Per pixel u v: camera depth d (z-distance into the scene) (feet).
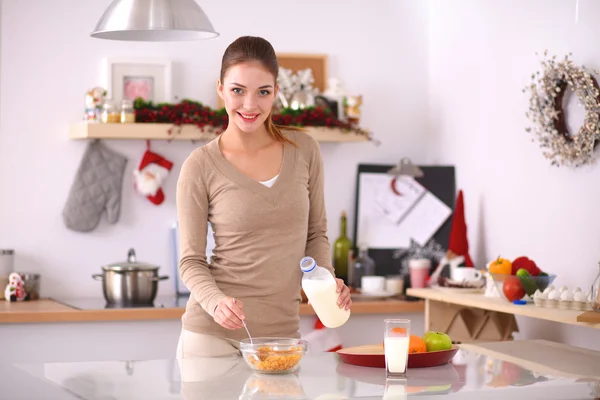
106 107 12.97
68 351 11.76
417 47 14.98
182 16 8.69
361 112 14.76
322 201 7.75
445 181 14.21
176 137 13.00
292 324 7.34
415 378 5.66
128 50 13.82
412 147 14.98
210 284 6.89
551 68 10.84
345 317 6.77
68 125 13.56
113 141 13.71
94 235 13.64
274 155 7.41
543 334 11.37
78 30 13.61
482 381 5.60
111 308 11.98
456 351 6.40
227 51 7.00
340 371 5.89
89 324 11.82
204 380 5.50
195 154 7.35
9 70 13.35
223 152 7.36
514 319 11.34
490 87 12.82
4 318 11.44
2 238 13.32
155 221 13.85
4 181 13.33
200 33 9.32
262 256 7.18
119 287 12.41
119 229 13.73
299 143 7.59
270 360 5.70
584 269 10.45
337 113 14.06
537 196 11.51
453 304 11.55
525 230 11.82
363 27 14.78
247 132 7.11
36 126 13.44
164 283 13.89
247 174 7.29
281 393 5.07
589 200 10.36
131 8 8.61
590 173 10.34
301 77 14.32
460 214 13.21
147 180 13.52
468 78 13.53
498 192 12.60
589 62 10.38
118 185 13.58
